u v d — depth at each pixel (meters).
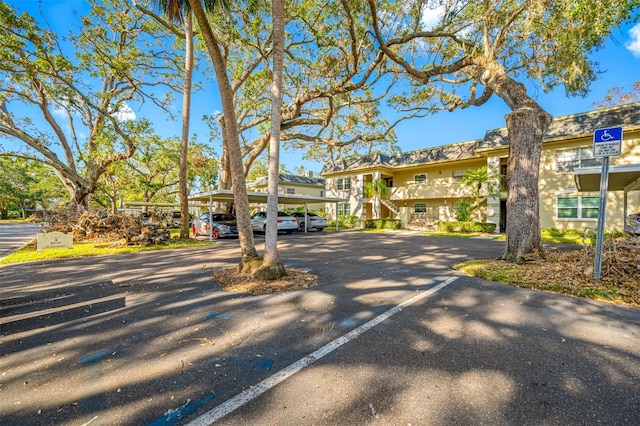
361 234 16.59
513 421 1.80
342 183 25.83
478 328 3.21
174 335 3.12
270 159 5.39
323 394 2.09
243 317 3.62
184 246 11.06
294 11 8.98
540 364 2.46
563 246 9.79
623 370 2.37
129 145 14.90
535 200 6.56
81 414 1.91
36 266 7.13
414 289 4.78
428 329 3.20
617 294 4.17
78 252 9.31
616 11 5.71
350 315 3.65
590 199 13.84
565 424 1.78
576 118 14.79
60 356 2.69
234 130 5.79
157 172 23.08
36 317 3.67
